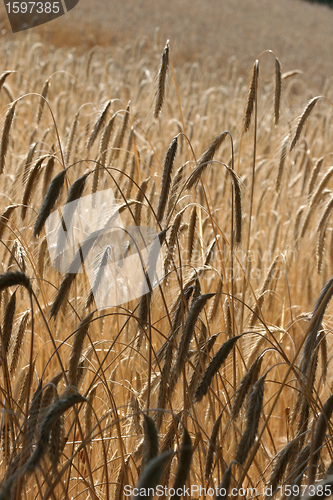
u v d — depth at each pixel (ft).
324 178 12.26
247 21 144.97
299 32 143.23
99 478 8.95
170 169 7.95
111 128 11.02
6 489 4.88
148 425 5.19
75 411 6.62
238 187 8.37
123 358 10.13
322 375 8.42
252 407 5.87
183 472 4.83
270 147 21.53
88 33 89.45
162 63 10.47
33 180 9.23
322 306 6.11
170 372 7.22
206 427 8.93
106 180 12.80
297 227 14.44
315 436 6.10
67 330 10.64
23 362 10.26
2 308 9.30
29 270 9.32
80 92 25.76
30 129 20.06
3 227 9.25
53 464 5.62
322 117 23.62
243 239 15.07
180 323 7.74
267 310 12.38
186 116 24.21
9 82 27.89
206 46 102.32
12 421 6.97
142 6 133.80
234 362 8.21
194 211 9.53
